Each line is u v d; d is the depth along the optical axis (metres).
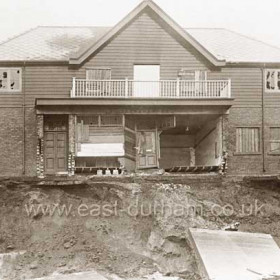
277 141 36.28
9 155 34.72
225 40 39.41
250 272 23.59
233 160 35.66
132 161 33.66
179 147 39.22
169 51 35.81
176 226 27.66
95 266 25.70
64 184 29.03
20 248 26.77
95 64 35.41
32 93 35.25
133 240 27.48
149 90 34.25
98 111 32.75
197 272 25.39
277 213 29.61
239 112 36.19
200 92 35.12
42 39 37.81
